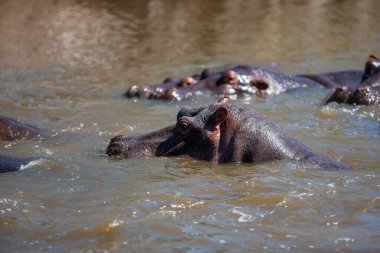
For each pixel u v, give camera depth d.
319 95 62.66
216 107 42.16
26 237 29.80
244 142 40.62
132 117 54.94
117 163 40.53
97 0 124.56
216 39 97.94
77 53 86.06
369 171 38.69
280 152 40.34
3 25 102.81
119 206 33.09
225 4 127.00
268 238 29.61
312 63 81.19
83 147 44.56
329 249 28.47
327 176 37.50
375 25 107.69
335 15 117.19
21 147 44.38
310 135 47.22
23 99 61.78
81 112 56.97
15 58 82.19
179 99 61.78
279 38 98.44
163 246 28.84
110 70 76.75
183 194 34.75
